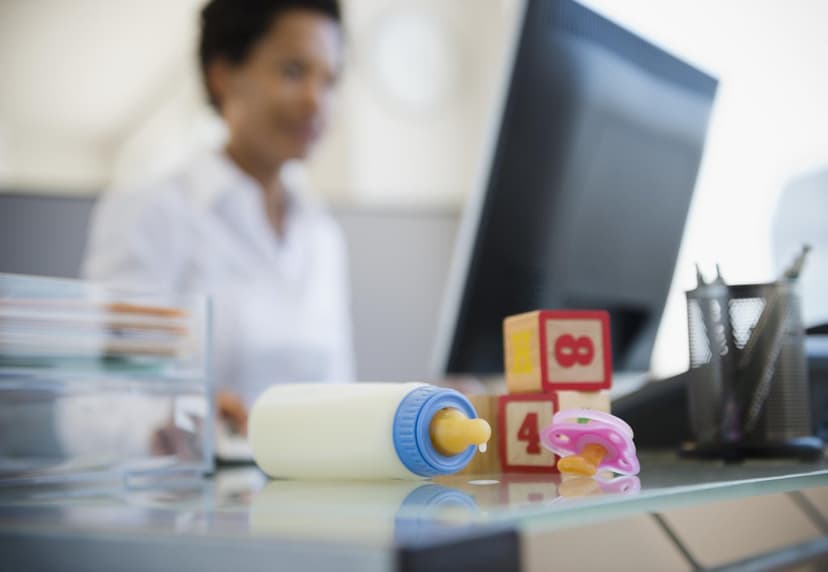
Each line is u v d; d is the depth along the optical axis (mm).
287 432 519
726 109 1832
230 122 2260
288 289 2025
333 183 2484
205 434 592
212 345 606
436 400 480
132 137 2395
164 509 365
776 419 610
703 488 365
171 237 2014
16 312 512
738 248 1783
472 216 793
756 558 369
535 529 277
